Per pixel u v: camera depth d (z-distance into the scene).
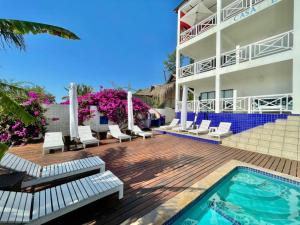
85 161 4.26
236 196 3.82
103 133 9.75
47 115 9.12
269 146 6.25
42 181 3.29
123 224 2.38
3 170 3.56
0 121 7.37
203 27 12.88
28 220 2.06
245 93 11.02
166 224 2.43
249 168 4.68
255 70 9.32
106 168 4.62
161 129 11.50
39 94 9.11
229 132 8.70
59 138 7.11
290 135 6.16
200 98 14.27
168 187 3.49
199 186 3.49
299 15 6.98
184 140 8.77
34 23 2.68
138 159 5.46
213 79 11.73
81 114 10.05
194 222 2.95
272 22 9.20
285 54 7.45
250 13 8.59
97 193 2.67
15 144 7.67
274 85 9.72
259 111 8.74
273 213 3.29
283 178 4.09
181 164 4.96
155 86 24.61
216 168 4.63
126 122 11.39
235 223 2.99
